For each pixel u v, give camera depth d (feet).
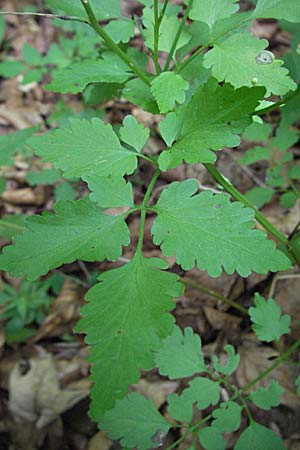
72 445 1.20
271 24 1.70
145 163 1.56
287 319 0.99
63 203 0.68
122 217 0.68
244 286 1.34
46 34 2.11
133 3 1.68
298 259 0.96
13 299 1.41
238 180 1.53
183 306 1.35
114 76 0.82
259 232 0.63
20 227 1.35
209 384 0.92
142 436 0.90
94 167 0.71
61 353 1.36
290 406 1.13
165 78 0.70
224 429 0.89
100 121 0.73
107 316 0.60
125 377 0.57
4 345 1.38
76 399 1.25
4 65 1.74
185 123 0.70
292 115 0.92
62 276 1.46
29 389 1.28
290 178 1.34
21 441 1.22
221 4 0.77
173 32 0.82
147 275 0.63
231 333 1.29
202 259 0.62
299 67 0.93
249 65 0.71
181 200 0.67
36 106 1.94
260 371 1.20
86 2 0.68
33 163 1.74
